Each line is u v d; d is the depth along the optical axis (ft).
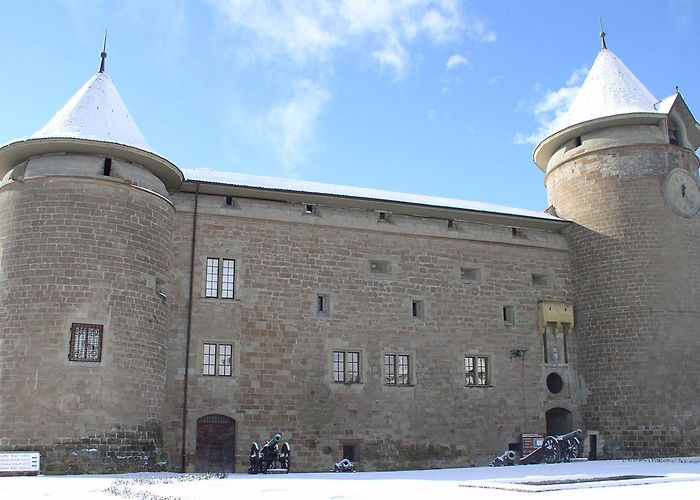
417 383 107.45
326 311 104.83
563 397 116.47
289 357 100.37
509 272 118.62
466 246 116.78
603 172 119.85
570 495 48.49
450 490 54.34
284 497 49.90
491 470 82.43
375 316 107.34
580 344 118.93
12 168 94.43
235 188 101.71
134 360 85.87
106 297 85.40
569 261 123.13
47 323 82.69
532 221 120.67
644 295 113.70
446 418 107.86
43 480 68.80
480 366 112.88
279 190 103.81
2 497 52.85
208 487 59.67
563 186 125.80
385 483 62.59
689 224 117.50
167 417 92.38
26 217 86.63
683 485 56.49
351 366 104.58
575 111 126.00
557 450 102.68
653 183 117.19
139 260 89.10
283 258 103.55
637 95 123.34
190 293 97.14
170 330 95.14
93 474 78.48
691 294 114.52
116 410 83.05
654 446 108.37
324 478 71.77
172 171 95.14
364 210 111.14
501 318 116.06
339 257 107.24
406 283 110.73
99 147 88.89
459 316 113.09
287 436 97.76
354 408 102.63
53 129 91.09
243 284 100.37
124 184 89.61
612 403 112.98
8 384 81.35
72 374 81.82
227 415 95.25
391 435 103.91
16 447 79.10
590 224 120.06
